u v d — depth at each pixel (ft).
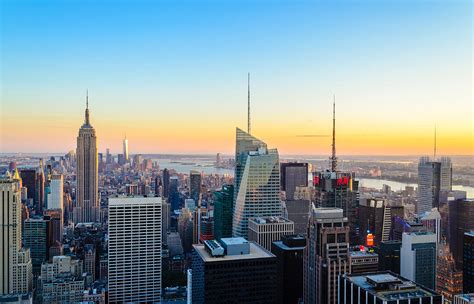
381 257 517.96
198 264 478.18
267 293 461.37
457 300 430.61
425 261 520.83
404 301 318.45
